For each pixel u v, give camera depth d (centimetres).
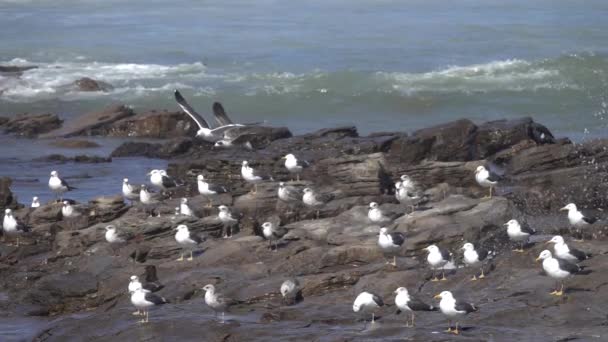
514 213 3562
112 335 2805
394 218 3506
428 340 2581
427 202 3700
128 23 11675
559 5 12825
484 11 12294
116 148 5856
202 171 4466
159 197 4197
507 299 2845
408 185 3631
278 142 5144
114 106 6638
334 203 3806
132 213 3875
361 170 4038
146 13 12531
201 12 12550
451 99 7494
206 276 3152
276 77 8269
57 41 10394
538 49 9612
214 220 3619
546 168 4434
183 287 3116
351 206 3788
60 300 3234
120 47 9994
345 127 5328
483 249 3073
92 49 9888
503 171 4569
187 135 6306
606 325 2648
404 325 2722
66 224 3850
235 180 4403
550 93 7612
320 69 8681
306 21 11575
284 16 12056
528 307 2773
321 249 3294
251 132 5228
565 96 7544
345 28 10969
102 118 6462
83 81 7900
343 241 3341
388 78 8081
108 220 3878
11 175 5125
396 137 5038
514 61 8575
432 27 10969
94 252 3534
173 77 8394
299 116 7256
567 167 4416
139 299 2831
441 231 3297
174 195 4234
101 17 12269
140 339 2755
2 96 7581
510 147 4872
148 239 3575
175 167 4534
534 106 7294
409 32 10631
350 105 7456
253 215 3847
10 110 7281
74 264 3462
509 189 4122
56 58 9444
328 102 7525
